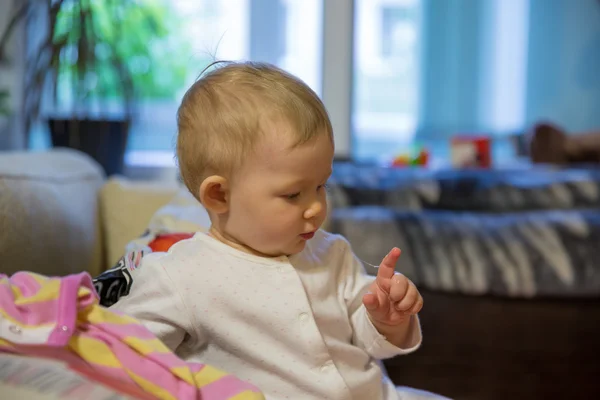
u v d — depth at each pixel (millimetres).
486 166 2404
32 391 578
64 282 668
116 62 2105
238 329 791
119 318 684
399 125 2836
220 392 660
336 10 2586
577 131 2807
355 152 2836
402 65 2799
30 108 2080
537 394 1614
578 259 1619
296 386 789
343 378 803
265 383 791
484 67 2789
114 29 2178
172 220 1145
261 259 812
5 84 2240
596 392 1612
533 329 1604
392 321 794
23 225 1022
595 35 2764
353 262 904
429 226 1734
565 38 2771
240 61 887
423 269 1625
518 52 2785
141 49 2465
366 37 2783
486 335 1612
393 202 2031
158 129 2578
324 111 798
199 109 813
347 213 1805
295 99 780
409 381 1633
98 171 1513
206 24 2584
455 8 2762
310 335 787
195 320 787
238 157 775
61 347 625
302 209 779
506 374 1613
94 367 634
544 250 1644
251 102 778
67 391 581
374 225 1723
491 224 1764
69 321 630
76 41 2023
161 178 2479
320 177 781
